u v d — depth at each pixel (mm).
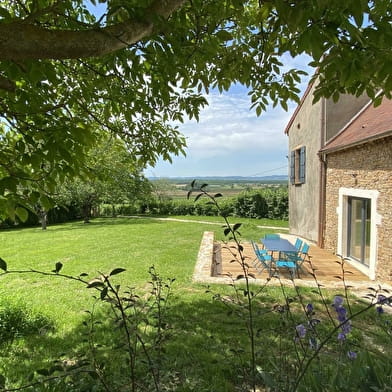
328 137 9664
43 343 3598
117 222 19297
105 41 1339
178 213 23922
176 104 3553
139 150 3760
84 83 2986
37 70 1643
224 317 4195
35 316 4184
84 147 2613
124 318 1733
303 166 11422
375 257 6352
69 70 3002
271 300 4770
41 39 1179
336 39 1342
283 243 7645
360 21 1225
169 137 3877
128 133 3662
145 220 20281
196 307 4578
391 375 1762
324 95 2447
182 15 2113
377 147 6344
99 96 3102
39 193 1938
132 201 22859
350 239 8117
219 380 2732
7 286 5918
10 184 1718
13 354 3355
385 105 7883
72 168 2109
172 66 2141
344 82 1667
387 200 5973
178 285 5750
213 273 7055
